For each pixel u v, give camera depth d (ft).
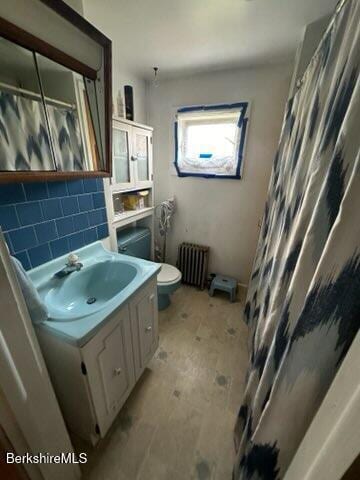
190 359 5.16
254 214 7.04
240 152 6.46
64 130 3.38
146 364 4.54
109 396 3.40
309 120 2.49
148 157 6.51
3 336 1.84
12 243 3.20
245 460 2.23
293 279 1.75
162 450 3.48
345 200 1.19
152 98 6.93
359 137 1.27
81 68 3.25
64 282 3.76
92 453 3.43
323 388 1.38
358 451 0.83
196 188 7.45
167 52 4.99
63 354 2.82
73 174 3.48
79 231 4.34
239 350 5.45
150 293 4.22
